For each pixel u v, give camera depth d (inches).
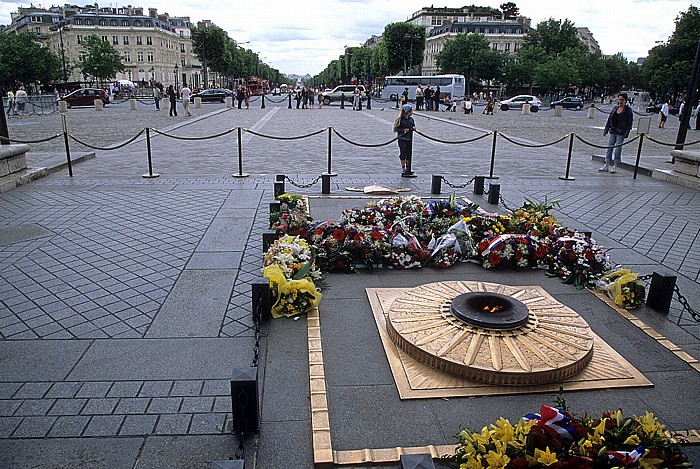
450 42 3164.4
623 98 498.3
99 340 171.9
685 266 250.8
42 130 882.1
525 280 229.9
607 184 450.0
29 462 119.2
